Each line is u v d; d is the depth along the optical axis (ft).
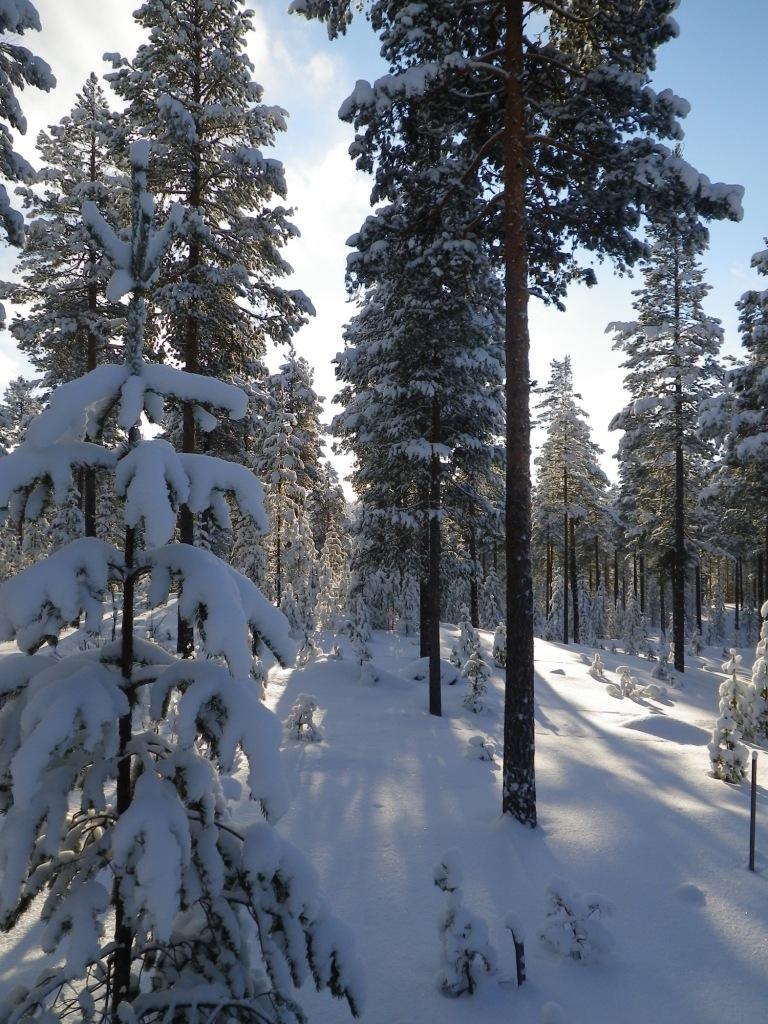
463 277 35.65
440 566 59.67
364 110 27.86
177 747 8.57
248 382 56.85
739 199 26.50
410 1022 14.58
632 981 16.51
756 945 18.24
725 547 130.31
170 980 9.36
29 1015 8.36
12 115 37.06
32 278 65.87
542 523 136.26
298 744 38.63
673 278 86.33
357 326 60.70
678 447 88.38
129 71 43.27
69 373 73.05
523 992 15.90
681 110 27.17
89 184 56.65
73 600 8.38
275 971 8.76
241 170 44.04
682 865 23.29
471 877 22.12
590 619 158.51
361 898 20.07
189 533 40.27
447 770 34.65
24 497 8.98
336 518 151.12
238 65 44.70
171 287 42.09
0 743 8.85
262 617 9.59
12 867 8.02
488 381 53.67
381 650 83.56
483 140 32.99
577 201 30.55
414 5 27.25
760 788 33.27
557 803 29.63
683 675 85.20
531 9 30.07
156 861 7.80
